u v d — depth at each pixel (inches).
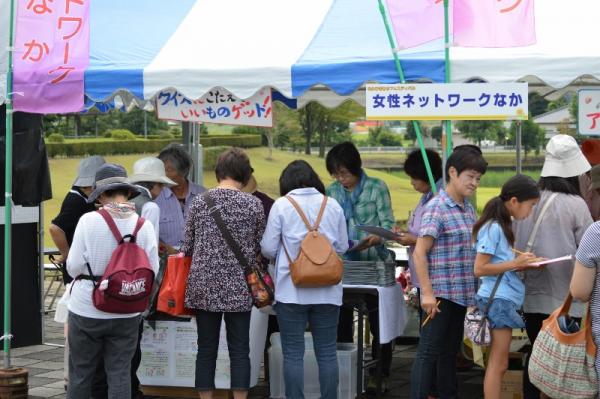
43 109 249.6
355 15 254.7
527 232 213.5
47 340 352.2
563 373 182.2
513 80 218.4
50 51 250.2
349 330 269.9
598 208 244.8
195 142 335.3
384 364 267.1
